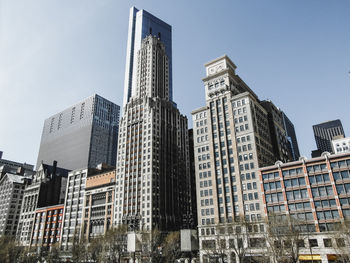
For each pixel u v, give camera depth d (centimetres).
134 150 14412
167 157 14638
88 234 13725
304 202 8462
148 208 12444
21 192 19488
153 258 9038
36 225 16350
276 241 6881
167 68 19675
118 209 13300
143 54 19362
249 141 10494
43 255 12125
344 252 6128
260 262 7638
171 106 16588
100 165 16512
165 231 12275
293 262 6519
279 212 8769
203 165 11388
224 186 10456
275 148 12406
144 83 18125
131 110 15838
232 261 8225
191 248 3105
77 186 15875
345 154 8288
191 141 17738
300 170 8900
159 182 13400
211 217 10319
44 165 18788
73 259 10594
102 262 9719
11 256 10281
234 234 7950
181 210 14350
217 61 13250
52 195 18100
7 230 17988
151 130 14288
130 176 13788
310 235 7794
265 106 13525
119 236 9812
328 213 7950
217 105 12088
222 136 11325
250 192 9719
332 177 8231
